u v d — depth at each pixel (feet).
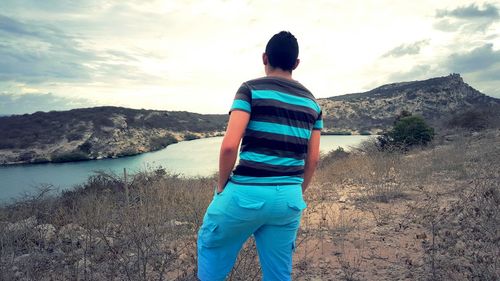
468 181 25.77
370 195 24.98
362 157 43.88
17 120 167.22
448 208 19.70
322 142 143.95
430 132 69.62
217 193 7.48
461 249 13.29
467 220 16.43
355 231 17.31
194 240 15.55
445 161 36.14
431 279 11.53
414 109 263.08
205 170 66.64
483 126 81.15
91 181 31.81
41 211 22.35
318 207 23.30
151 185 28.50
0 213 21.02
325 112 267.59
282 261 7.69
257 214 7.14
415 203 21.26
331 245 15.58
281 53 7.57
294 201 7.32
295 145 7.32
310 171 8.29
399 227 17.44
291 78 7.78
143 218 15.96
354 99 301.84
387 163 35.99
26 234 16.40
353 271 12.69
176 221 18.94
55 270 13.01
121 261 12.78
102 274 12.48
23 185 68.39
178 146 182.29
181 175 42.16
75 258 13.71
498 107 89.25
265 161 7.13
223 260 7.67
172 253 14.25
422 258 13.25
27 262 13.29
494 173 26.09
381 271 12.69
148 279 11.84
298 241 16.21
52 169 106.63
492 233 13.93
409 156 47.42
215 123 278.05
